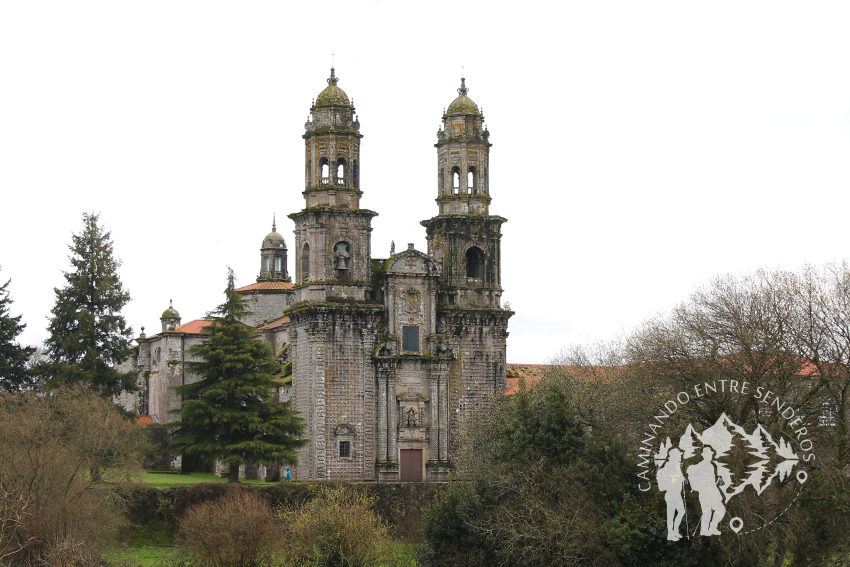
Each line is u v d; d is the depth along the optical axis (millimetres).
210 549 72250
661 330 81125
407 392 108875
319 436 105688
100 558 75125
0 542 69000
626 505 69250
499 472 74062
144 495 88062
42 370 108812
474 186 115438
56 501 72812
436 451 108562
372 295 110188
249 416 96812
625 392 79375
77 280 110750
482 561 71812
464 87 117562
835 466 66938
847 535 66062
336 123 111062
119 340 111438
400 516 93938
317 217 108750
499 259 114625
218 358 99562
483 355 111938
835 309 72750
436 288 110875
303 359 108812
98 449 85062
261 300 138375
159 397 132500
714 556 67250
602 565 67750
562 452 73688
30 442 78375
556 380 98438
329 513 73750
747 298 75375
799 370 71625
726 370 71000
